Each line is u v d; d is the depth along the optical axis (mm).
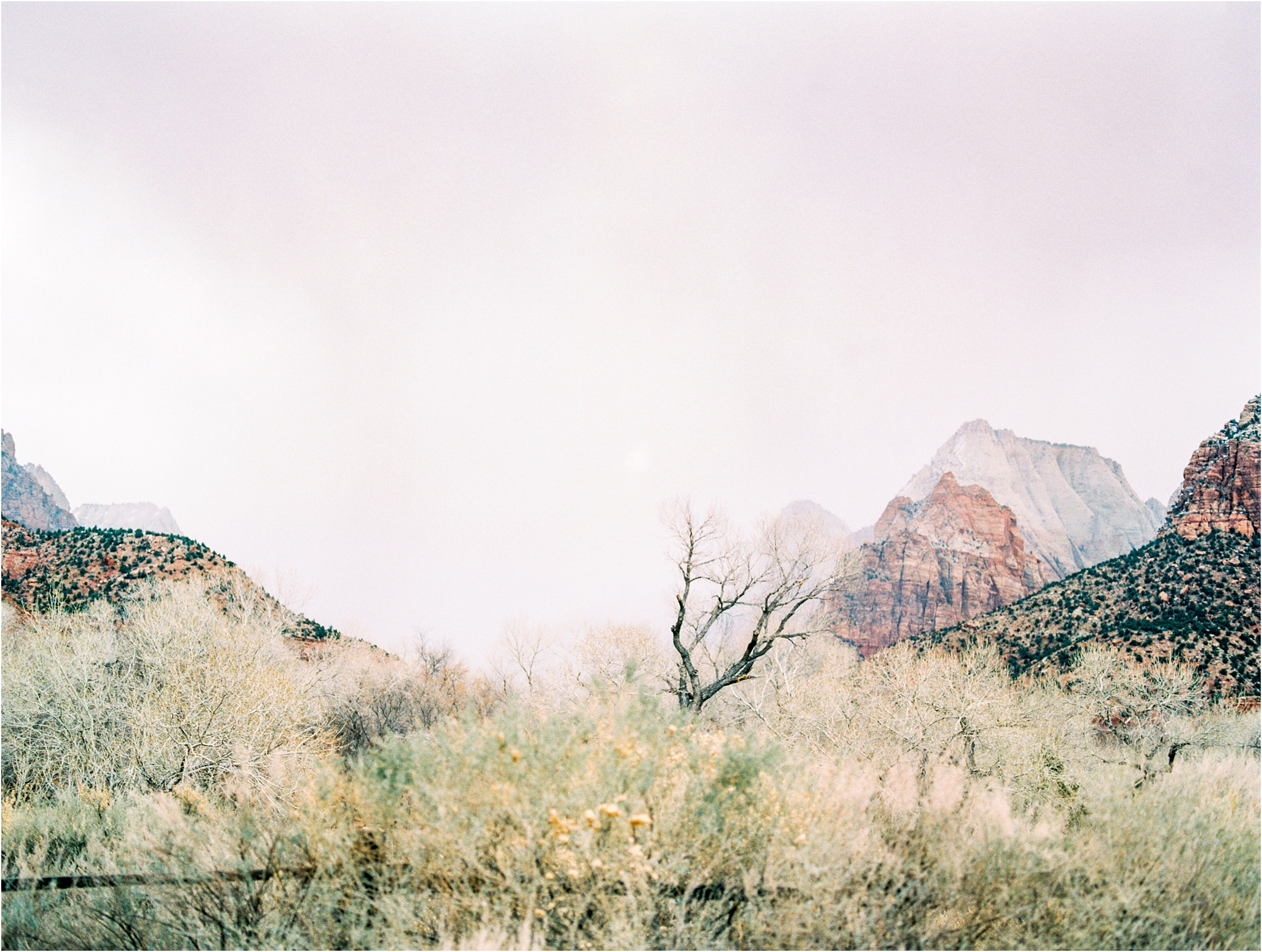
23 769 10906
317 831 4102
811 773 4766
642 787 3779
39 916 4180
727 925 3354
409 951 3258
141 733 11672
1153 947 3346
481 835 3500
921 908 3398
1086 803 5992
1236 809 5305
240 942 3525
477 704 5027
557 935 3254
